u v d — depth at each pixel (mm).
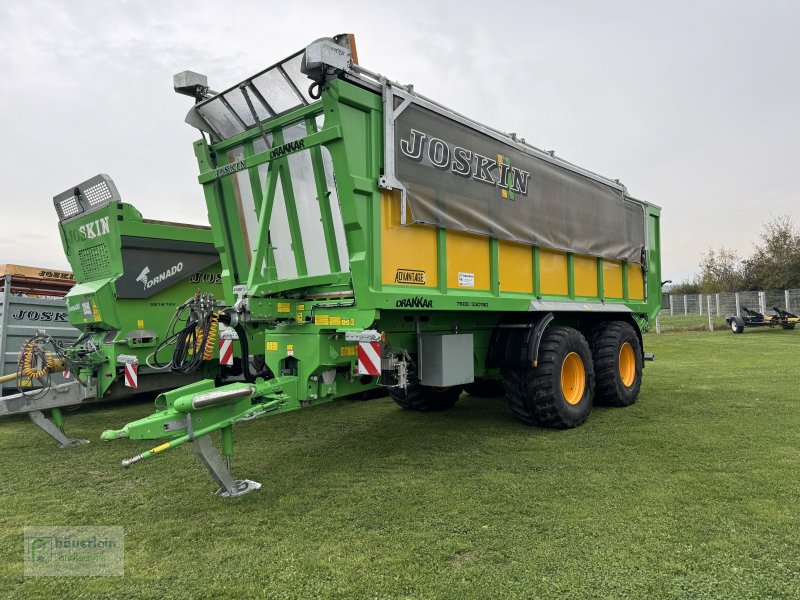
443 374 4773
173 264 7246
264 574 2709
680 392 7863
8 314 7465
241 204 4914
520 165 5594
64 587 2629
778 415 6137
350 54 3885
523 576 2631
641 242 8227
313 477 4207
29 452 5234
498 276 5309
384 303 4043
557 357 5484
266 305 4199
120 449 5312
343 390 4516
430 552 2898
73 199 7203
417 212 4336
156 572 2756
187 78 4648
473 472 4254
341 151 3842
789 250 32594
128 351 6773
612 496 3662
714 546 2900
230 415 3727
